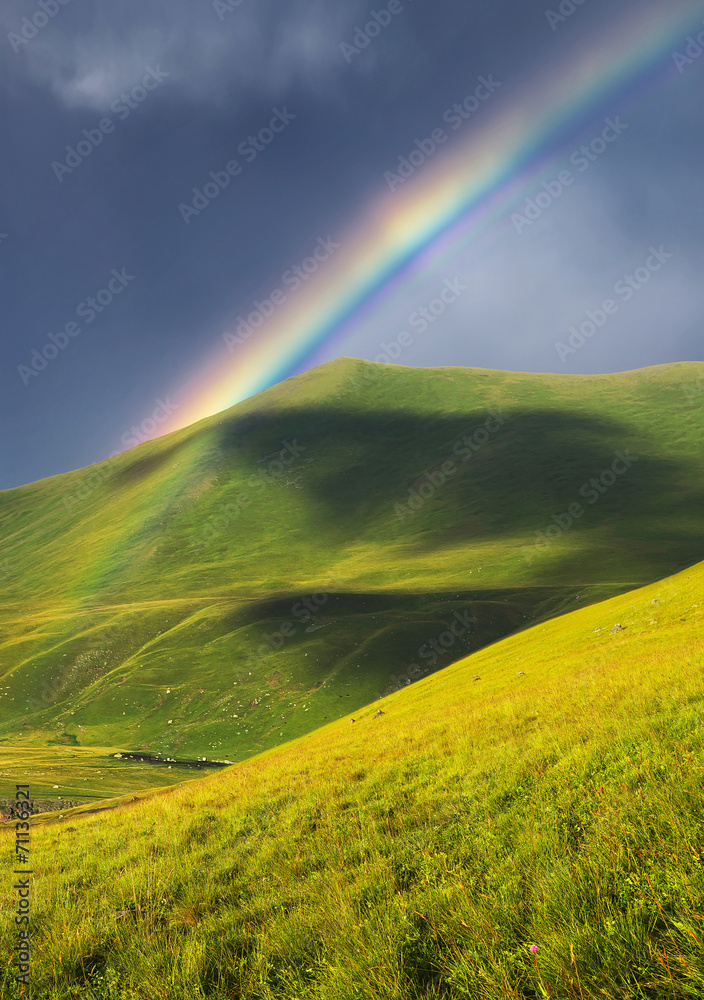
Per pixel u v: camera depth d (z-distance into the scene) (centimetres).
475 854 777
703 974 402
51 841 1803
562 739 1262
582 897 548
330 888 775
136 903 959
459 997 476
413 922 615
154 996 617
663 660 2158
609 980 438
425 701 4803
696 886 491
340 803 1365
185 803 1981
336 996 518
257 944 689
